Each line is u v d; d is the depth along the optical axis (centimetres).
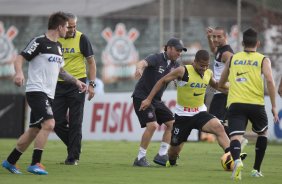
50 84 2386
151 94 2675
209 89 4634
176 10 7662
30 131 2408
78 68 2928
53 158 3222
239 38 5069
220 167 2838
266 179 2367
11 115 5150
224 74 2430
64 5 7831
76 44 2914
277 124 4675
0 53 7762
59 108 2938
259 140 2427
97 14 7706
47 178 2278
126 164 2931
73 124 2903
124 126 4981
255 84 2338
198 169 2728
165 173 2531
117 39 7712
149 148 3972
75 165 2848
